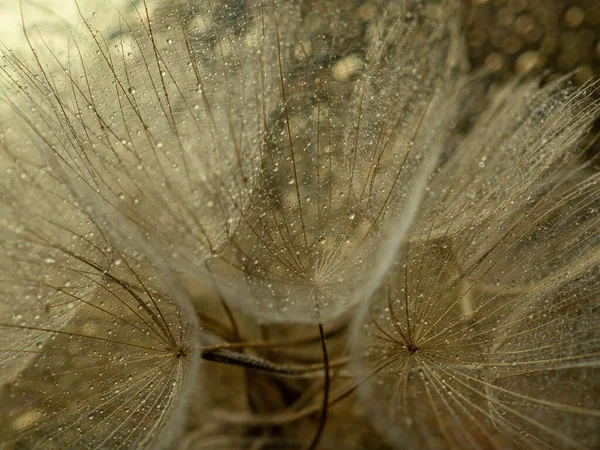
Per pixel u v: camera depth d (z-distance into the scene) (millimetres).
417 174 53
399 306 49
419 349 50
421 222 52
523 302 53
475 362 51
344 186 54
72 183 48
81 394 52
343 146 55
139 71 55
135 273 50
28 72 55
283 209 52
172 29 57
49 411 52
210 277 55
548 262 55
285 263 52
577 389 51
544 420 50
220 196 51
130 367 51
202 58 55
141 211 51
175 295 50
